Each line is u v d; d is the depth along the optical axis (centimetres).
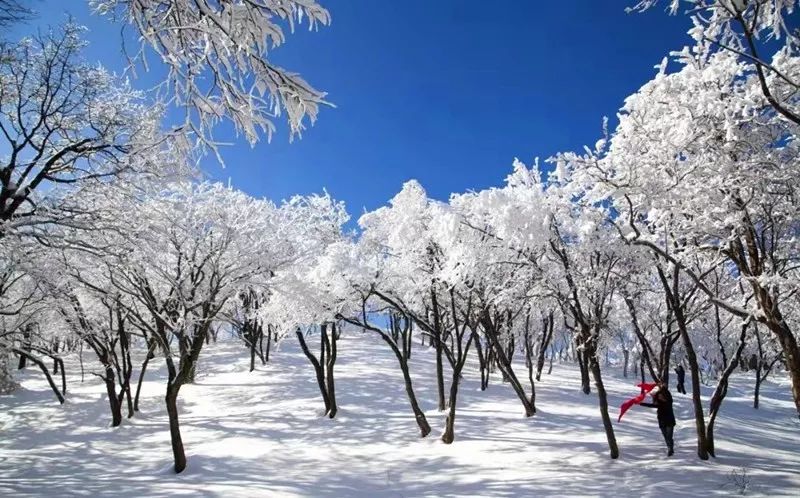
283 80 459
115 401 1880
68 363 3544
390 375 2697
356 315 1945
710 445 1198
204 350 3872
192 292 1463
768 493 891
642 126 1066
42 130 1057
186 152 563
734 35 591
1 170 953
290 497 1023
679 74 1041
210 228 1538
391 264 1780
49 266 1206
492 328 1856
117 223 1091
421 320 1872
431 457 1355
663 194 999
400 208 1775
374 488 1115
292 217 2047
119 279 1517
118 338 2092
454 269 1376
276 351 3694
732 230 1011
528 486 1041
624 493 951
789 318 1573
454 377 1520
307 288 1755
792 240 1055
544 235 1162
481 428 1627
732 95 977
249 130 500
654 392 1258
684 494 912
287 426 1789
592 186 1148
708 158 1028
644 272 1387
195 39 470
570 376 3228
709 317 2500
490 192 1212
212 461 1381
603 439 1438
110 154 1012
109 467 1373
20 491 1032
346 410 1992
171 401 1326
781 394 3316
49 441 1691
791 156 1027
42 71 1022
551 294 1280
